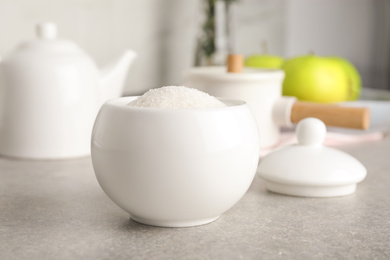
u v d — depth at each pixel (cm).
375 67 162
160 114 45
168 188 45
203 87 73
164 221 48
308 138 58
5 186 59
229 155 46
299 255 44
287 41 156
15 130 69
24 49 71
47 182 60
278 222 50
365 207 54
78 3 106
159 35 120
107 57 111
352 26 163
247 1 142
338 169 56
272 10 150
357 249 45
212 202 46
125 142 45
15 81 69
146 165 45
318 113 71
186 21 124
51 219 50
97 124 47
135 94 107
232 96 71
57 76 69
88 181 61
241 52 143
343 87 86
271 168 57
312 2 160
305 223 50
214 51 115
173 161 45
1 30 96
